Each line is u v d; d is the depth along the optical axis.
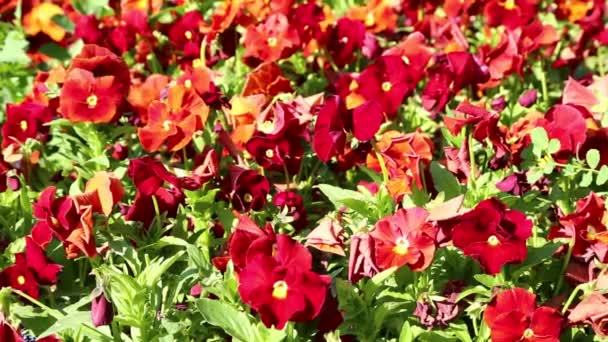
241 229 4.21
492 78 6.04
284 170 5.45
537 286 4.77
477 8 7.00
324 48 6.58
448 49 6.47
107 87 5.46
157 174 4.77
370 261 4.24
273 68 5.92
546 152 4.86
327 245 4.34
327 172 5.73
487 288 4.64
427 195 4.88
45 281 4.65
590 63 7.08
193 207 5.07
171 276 4.82
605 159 5.04
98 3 7.49
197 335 4.65
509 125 6.18
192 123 5.20
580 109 5.15
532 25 6.30
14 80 7.26
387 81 5.61
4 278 4.58
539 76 6.82
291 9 6.67
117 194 4.66
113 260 4.96
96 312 4.17
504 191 4.96
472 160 4.97
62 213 4.46
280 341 4.20
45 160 6.00
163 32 7.03
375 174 5.11
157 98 5.67
